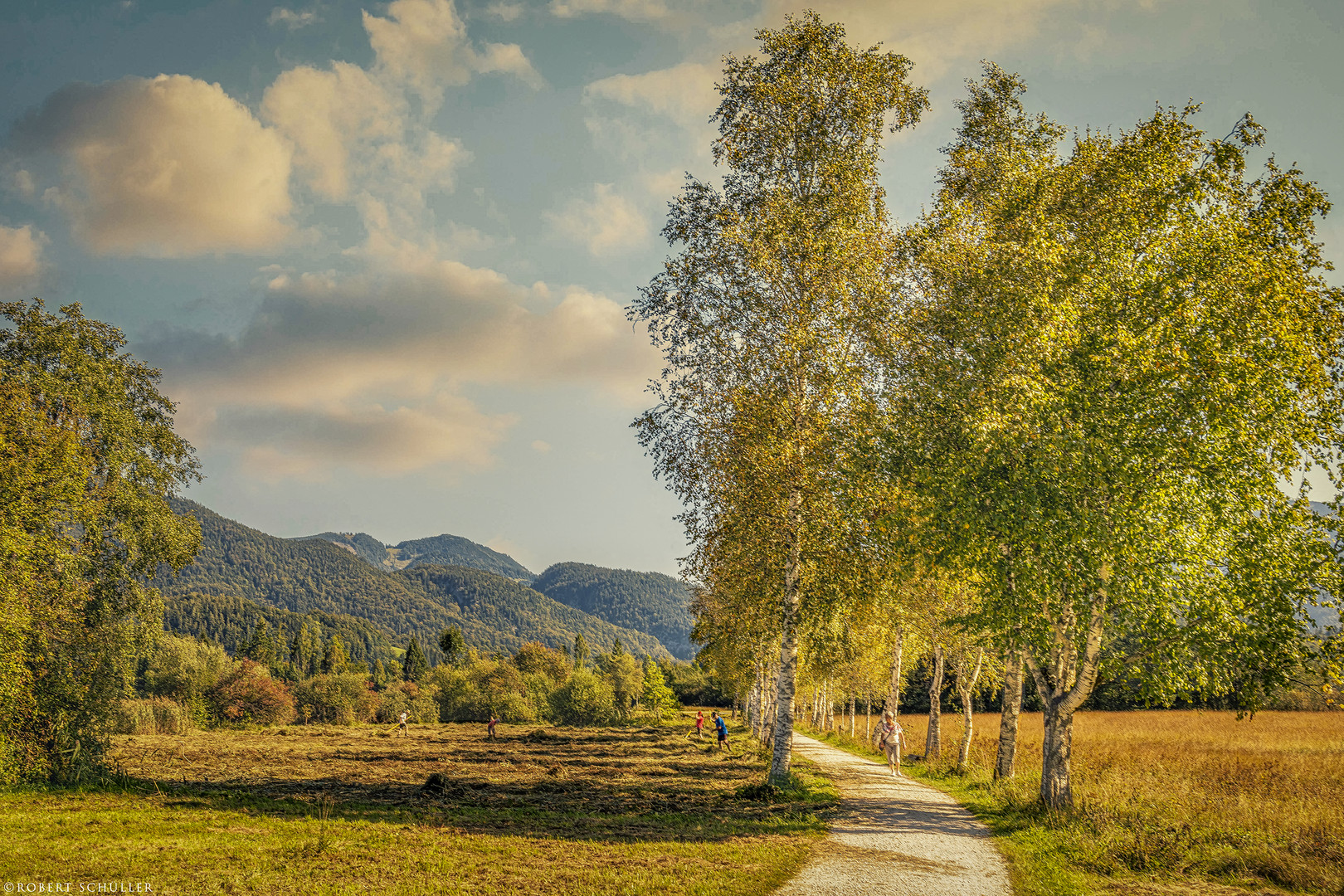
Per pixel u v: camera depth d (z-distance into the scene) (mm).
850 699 54594
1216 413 14344
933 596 25750
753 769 30547
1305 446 14320
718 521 20875
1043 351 15273
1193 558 14578
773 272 20438
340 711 76000
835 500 19328
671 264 21031
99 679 24062
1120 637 16172
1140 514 14828
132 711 52000
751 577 21062
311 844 12930
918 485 16984
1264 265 14750
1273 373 14414
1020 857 12734
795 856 12523
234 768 30562
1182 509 14977
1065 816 15070
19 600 21734
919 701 79438
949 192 21172
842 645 22828
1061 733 16156
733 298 20891
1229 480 14367
